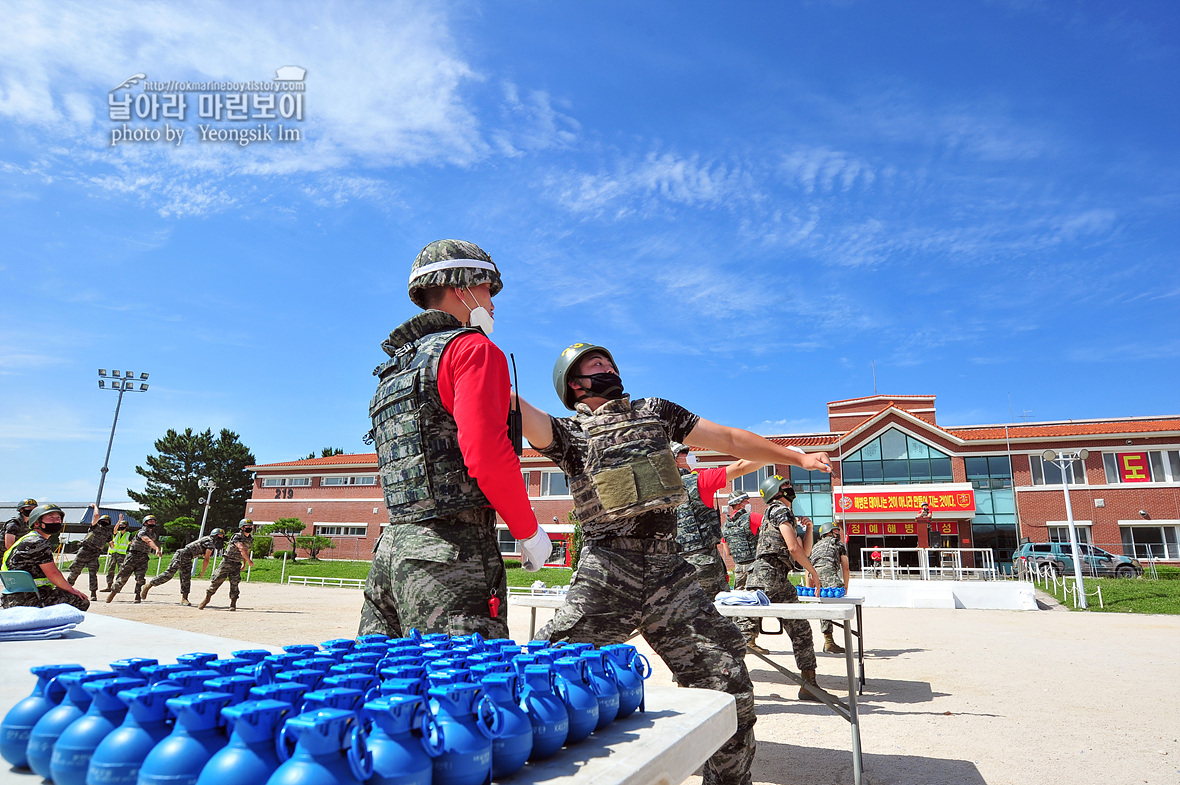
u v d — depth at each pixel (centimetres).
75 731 104
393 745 102
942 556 2809
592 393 288
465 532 205
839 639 1029
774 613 414
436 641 167
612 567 253
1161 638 1051
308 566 3306
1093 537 2959
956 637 1064
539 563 216
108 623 280
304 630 1055
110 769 98
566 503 3488
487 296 250
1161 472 2933
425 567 198
